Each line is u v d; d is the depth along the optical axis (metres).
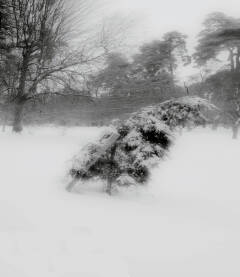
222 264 3.71
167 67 26.19
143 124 7.52
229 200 9.18
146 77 21.62
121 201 6.53
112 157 7.48
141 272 3.26
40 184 6.75
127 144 7.57
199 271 3.46
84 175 7.22
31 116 22.17
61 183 7.17
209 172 13.32
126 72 21.33
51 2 21.33
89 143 7.21
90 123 21.39
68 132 20.38
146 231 4.60
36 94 20.52
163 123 7.50
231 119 28.56
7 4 19.78
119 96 18.48
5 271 2.89
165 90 17.09
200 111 7.56
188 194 9.39
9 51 20.03
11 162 8.82
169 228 4.91
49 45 20.77
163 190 9.49
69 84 21.11
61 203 5.51
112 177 7.44
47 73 20.67
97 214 5.14
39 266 3.06
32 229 4.02
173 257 3.75
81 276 2.99
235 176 12.93
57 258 3.28
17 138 15.47
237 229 5.52
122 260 3.46
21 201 5.25
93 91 20.73
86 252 3.52
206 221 5.86
